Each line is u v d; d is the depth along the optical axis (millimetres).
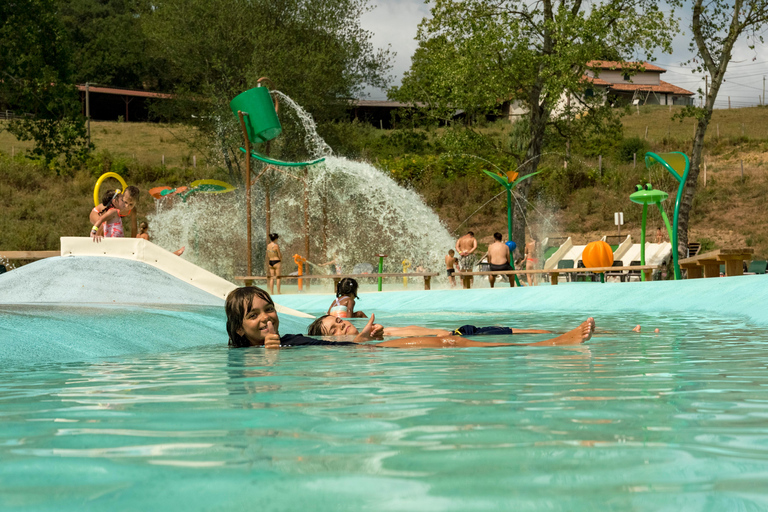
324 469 1049
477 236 27766
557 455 1116
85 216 27062
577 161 31219
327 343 3730
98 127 47000
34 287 5809
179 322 4480
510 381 2111
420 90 22781
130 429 1422
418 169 31391
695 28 17594
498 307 8305
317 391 1970
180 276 7023
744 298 6215
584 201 28906
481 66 18625
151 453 1181
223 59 23656
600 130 21328
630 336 3918
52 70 18219
